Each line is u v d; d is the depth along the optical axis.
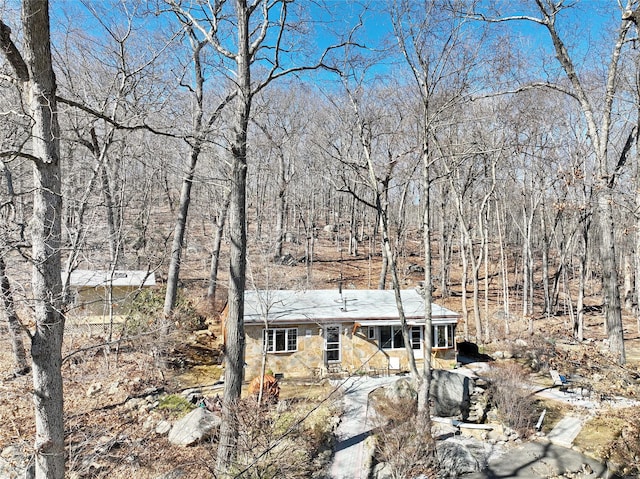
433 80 12.36
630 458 10.90
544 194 29.08
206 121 13.91
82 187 12.30
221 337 19.67
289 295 19.80
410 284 33.06
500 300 32.62
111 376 15.05
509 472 10.71
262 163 22.14
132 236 23.03
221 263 31.45
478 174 24.98
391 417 11.68
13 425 11.49
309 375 16.91
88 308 17.61
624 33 12.22
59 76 13.02
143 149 15.09
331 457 10.70
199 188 30.42
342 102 16.48
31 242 6.78
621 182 12.48
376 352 17.88
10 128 9.00
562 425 12.97
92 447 10.61
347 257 39.03
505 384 13.73
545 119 24.19
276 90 24.66
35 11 6.24
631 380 11.18
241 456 8.51
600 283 38.22
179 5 10.97
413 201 40.56
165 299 17.19
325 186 39.69
